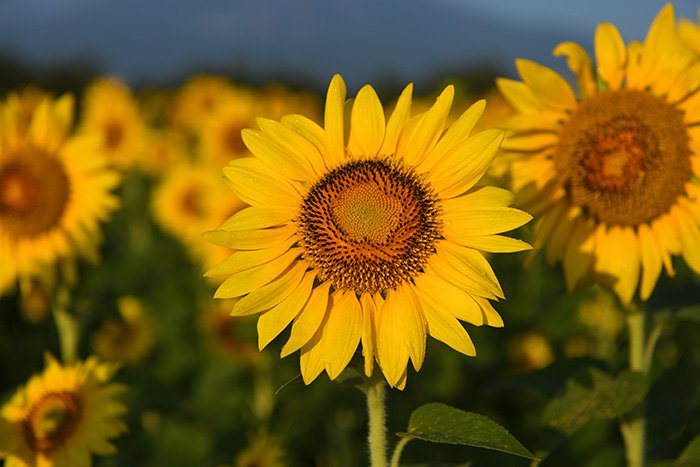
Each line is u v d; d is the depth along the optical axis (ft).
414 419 3.57
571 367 4.12
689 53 4.16
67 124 5.37
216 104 10.64
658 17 4.18
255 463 5.17
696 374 4.47
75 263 5.38
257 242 3.69
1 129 5.34
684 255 4.21
